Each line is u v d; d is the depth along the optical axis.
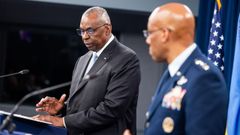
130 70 4.04
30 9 7.85
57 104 4.19
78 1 7.10
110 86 3.99
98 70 4.05
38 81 8.52
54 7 7.70
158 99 2.70
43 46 8.62
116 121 4.01
